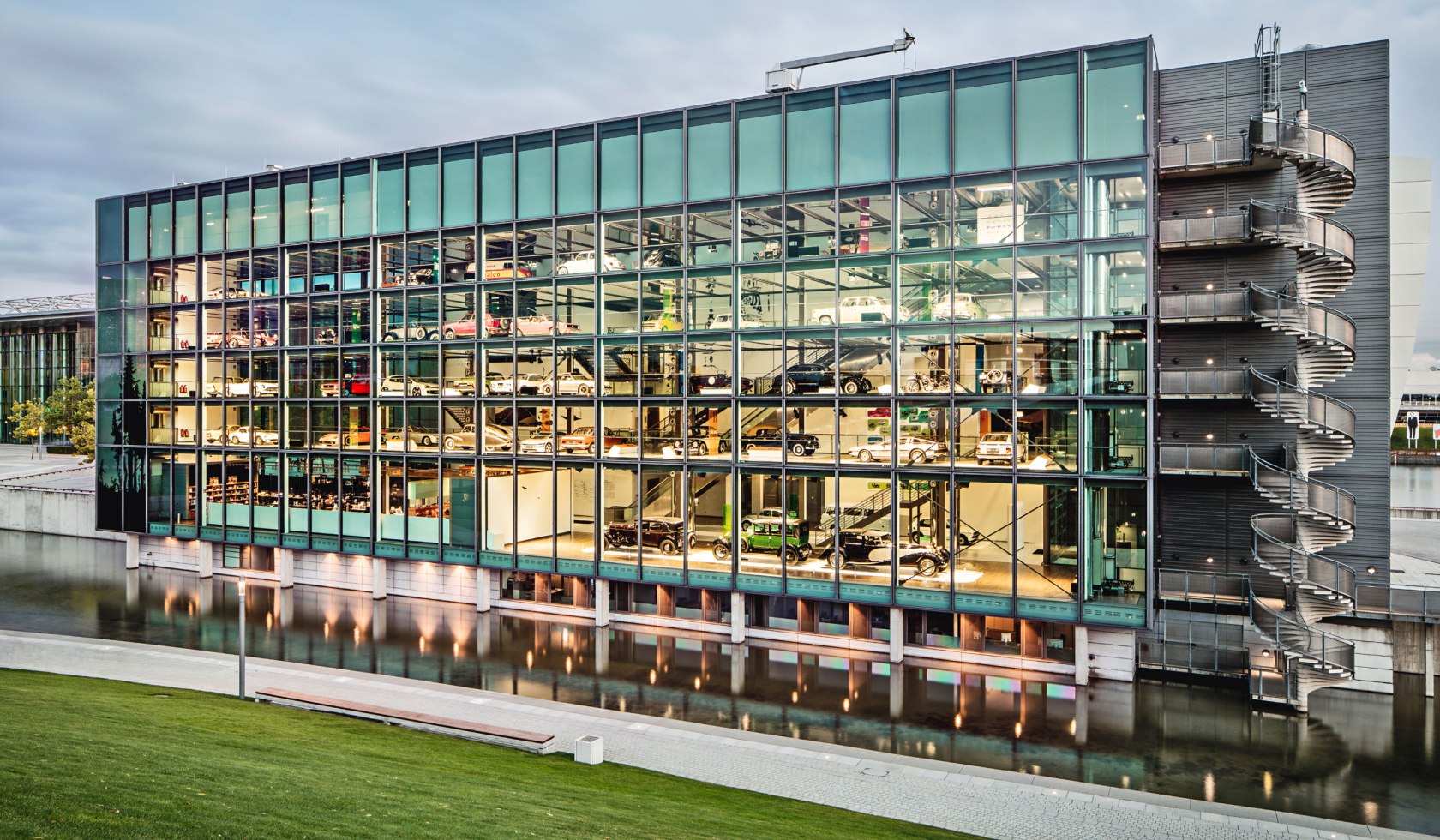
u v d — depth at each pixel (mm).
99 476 44906
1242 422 31766
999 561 29328
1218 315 29656
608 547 34188
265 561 42281
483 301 36344
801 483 31531
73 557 47844
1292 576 27094
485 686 26812
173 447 42875
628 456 33750
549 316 35094
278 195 40219
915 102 29516
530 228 35375
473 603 37656
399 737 20688
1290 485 28094
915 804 18531
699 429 32688
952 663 29984
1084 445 27672
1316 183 29531
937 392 29359
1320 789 20062
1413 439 122312
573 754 20766
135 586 40531
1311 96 31094
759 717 24500
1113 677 28328
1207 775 20844
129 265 43812
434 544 37438
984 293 28859
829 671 28828
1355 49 30500
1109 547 27672
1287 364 29859
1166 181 31875
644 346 33469
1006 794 19203
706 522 33031
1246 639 28250
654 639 32625
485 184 36125
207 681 26422
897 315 29781
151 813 11453
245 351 41031
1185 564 32156
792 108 31125
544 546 35812
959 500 30109
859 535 30562
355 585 40062
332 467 39438
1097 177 27469
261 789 13602
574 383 34656
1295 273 30578
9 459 89250
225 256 41406
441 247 37031
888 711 25141
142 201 43250
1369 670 27859
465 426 36719
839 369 30562
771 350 31531
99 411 44781
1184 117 31797
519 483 36031
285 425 40344
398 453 37969
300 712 22734
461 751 19828
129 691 23656
